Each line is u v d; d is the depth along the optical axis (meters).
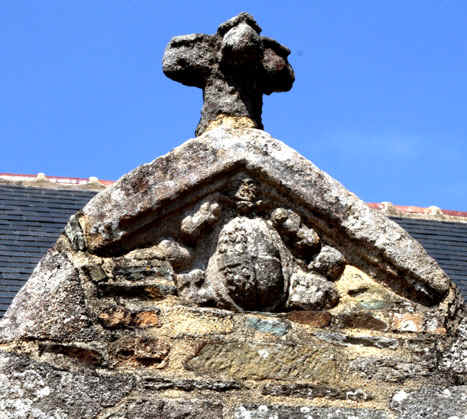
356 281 6.02
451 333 5.98
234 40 6.29
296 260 6.00
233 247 5.84
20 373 5.38
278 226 5.98
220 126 6.08
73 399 5.37
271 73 6.59
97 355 5.50
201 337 5.65
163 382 5.49
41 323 5.51
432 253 11.81
